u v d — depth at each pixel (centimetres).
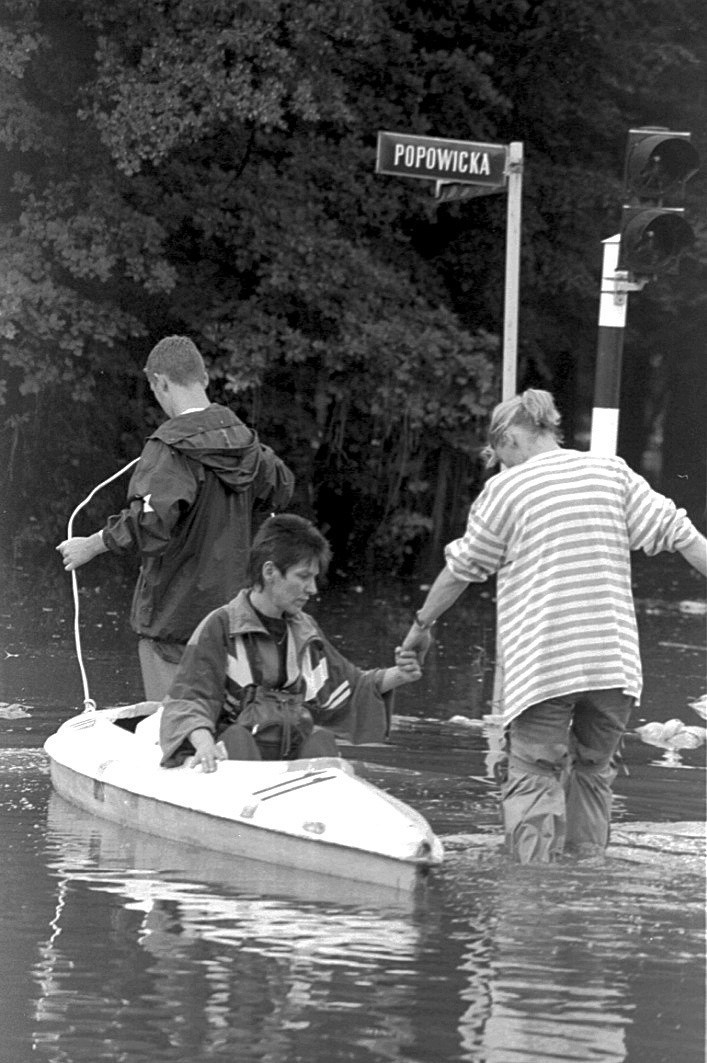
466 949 1459
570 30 7025
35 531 6506
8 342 6000
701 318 8250
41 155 6156
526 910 1603
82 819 2045
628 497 1975
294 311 6550
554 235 7438
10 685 3222
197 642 1984
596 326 8112
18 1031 1235
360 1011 1291
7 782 2294
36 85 6050
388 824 1748
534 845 1866
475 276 7419
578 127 7481
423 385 6512
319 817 1789
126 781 2011
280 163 6606
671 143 2811
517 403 2002
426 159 3269
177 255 6594
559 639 1919
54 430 6562
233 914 1570
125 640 4016
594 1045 1230
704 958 1447
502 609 1967
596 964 1423
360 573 6800
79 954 1428
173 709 1981
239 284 6619
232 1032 1239
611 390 3017
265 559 1953
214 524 2292
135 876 1727
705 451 9900
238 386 6241
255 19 5625
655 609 5728
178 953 1434
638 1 7194
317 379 6794
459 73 6825
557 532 1933
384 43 6725
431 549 7106
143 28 5756
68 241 5797
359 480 6994
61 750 2223
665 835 2019
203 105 5562
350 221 6644
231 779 1903
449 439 6656
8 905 1591
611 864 1827
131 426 6825
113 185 6009
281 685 1997
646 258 2833
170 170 6322
